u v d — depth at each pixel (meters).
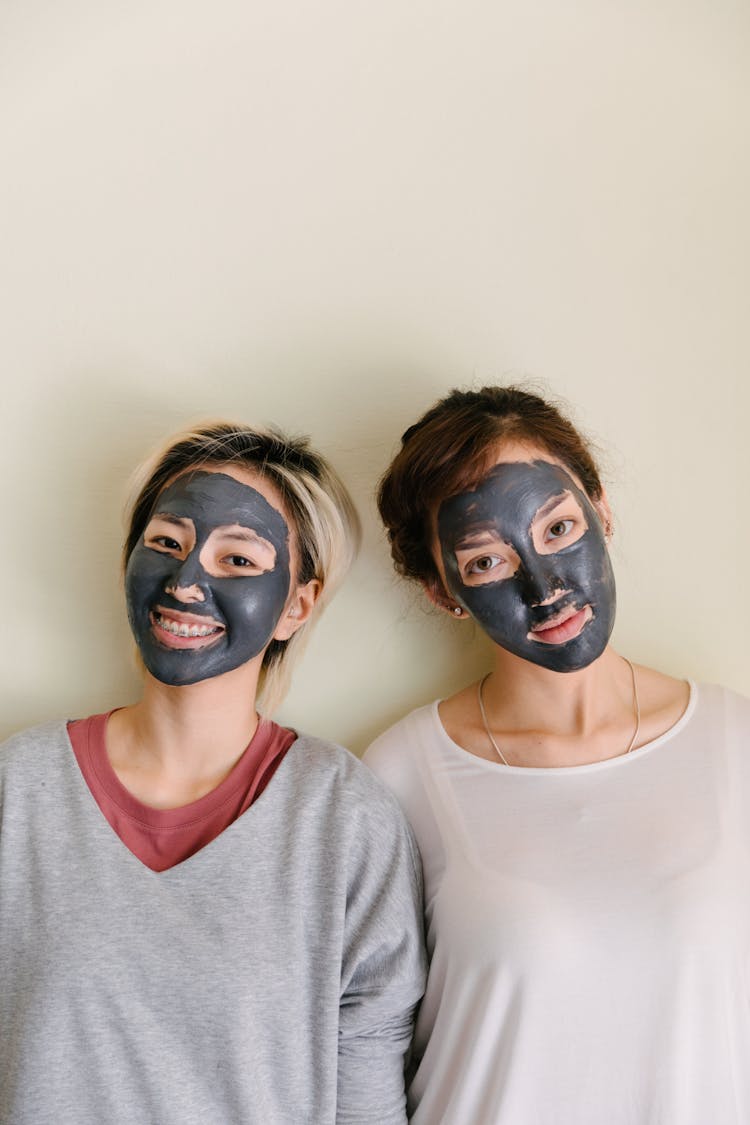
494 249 1.52
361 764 1.24
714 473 1.50
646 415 1.50
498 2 1.54
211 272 1.49
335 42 1.52
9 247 1.46
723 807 1.15
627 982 1.08
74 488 1.44
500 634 1.19
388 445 1.48
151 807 1.14
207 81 1.50
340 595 1.47
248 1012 1.04
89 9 1.49
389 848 1.18
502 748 1.25
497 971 1.10
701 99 1.54
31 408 1.45
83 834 1.10
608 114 1.54
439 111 1.53
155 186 1.49
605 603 1.18
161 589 1.17
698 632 1.47
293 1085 1.06
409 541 1.30
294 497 1.26
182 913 1.07
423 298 1.51
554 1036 1.08
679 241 1.53
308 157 1.51
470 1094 1.10
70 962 1.02
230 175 1.50
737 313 1.52
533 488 1.18
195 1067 1.02
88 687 1.42
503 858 1.16
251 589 1.17
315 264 1.50
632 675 1.28
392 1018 1.15
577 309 1.51
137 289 1.47
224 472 1.22
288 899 1.10
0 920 1.06
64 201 1.47
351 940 1.13
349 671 1.46
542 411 1.26
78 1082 1.00
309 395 1.48
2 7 1.48
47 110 1.48
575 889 1.11
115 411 1.46
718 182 1.54
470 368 1.50
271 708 1.34
